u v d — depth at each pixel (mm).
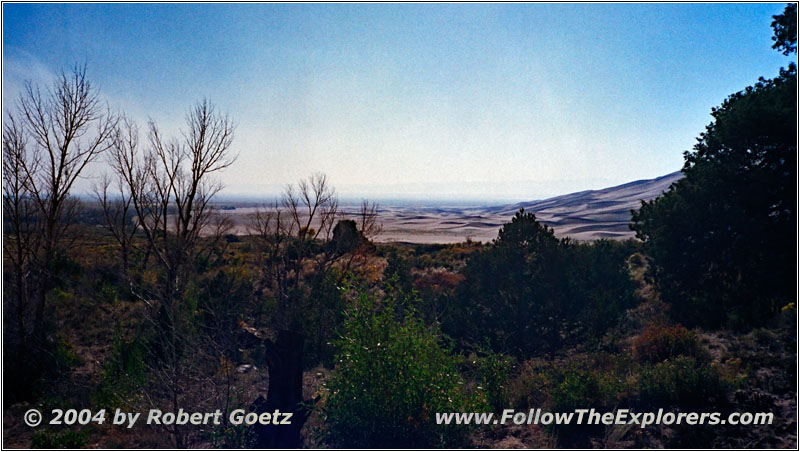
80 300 16547
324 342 12102
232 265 22047
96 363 12562
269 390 7324
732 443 6566
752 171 12906
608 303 12633
